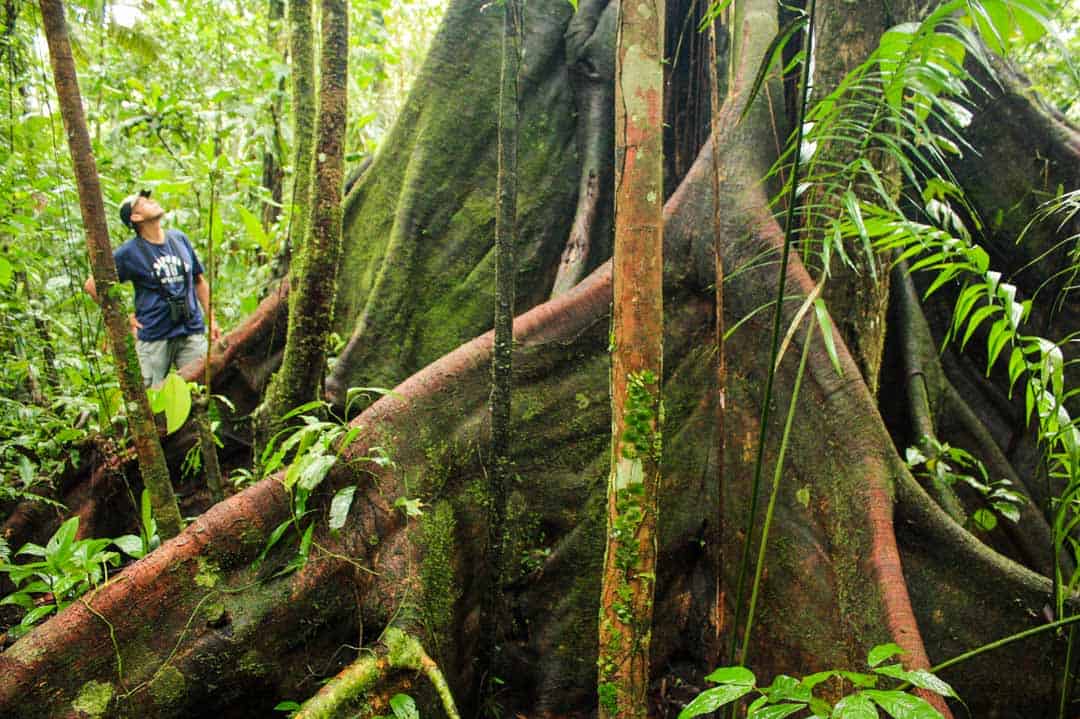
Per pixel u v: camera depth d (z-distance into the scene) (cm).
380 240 443
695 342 353
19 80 447
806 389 304
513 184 256
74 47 512
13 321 484
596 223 435
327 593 252
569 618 317
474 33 451
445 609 269
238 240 607
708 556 338
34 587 244
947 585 276
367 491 270
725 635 312
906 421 404
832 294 342
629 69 184
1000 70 423
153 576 232
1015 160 415
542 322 336
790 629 286
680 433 346
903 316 423
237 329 438
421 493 280
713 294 350
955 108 206
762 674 294
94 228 229
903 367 414
